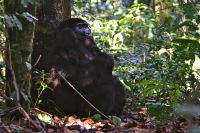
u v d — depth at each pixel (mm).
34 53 10070
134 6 15898
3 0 8492
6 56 7918
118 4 19234
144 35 15930
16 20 7102
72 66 9750
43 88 8945
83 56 9828
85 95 9797
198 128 4328
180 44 10086
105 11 18656
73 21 9977
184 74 10094
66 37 9719
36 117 7582
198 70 10023
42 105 9922
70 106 9797
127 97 11438
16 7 7785
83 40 9930
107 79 9977
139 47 13961
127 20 15250
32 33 8008
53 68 9820
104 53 10133
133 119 9711
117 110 10258
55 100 9836
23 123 7473
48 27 10117
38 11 10133
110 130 8328
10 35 7859
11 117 7816
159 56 12133
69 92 9766
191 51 9312
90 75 9797
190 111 4406
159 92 9812
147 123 8625
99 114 9797
